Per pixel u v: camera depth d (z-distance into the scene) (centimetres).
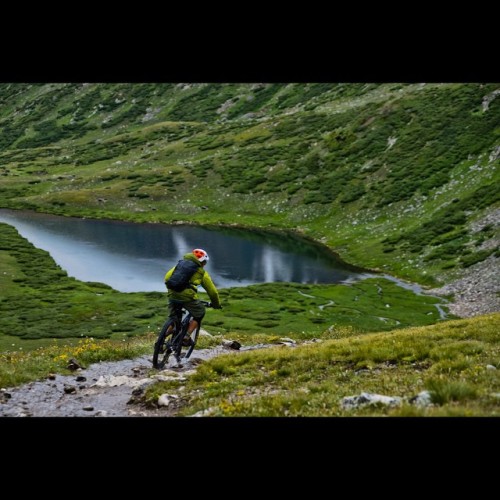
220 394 1414
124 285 8888
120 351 2148
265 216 14700
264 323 6669
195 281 1728
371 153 15675
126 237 12962
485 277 7988
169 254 11269
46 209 16462
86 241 12456
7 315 6950
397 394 1181
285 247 11856
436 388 1088
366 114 17888
